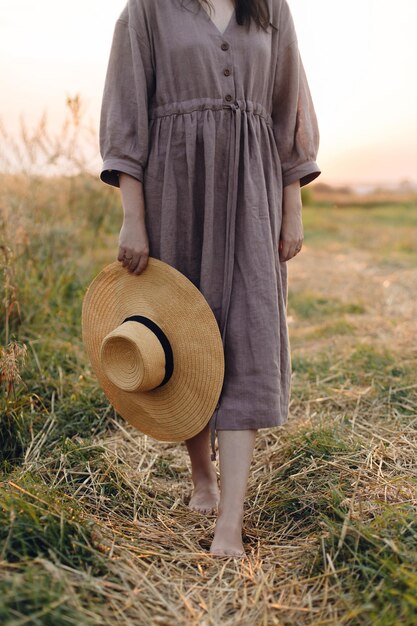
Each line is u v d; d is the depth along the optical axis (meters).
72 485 2.37
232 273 2.08
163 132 2.10
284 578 1.84
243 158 2.06
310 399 3.39
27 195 4.70
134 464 2.73
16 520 1.81
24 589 1.53
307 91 2.28
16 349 2.84
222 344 2.06
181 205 2.10
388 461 2.53
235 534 2.02
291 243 2.23
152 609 1.66
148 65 2.11
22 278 4.02
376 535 1.81
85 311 2.37
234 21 2.05
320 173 2.25
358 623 1.58
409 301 5.94
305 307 5.88
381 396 3.38
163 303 2.15
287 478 2.46
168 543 2.07
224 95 2.05
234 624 1.63
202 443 2.40
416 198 17.45
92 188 5.67
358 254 9.84
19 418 2.80
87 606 1.60
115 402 2.36
